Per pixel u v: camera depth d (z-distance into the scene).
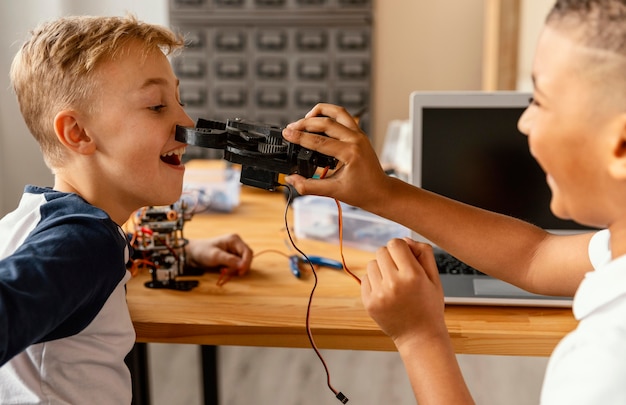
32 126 0.95
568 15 0.55
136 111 0.90
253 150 0.89
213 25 3.10
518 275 0.88
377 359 2.27
